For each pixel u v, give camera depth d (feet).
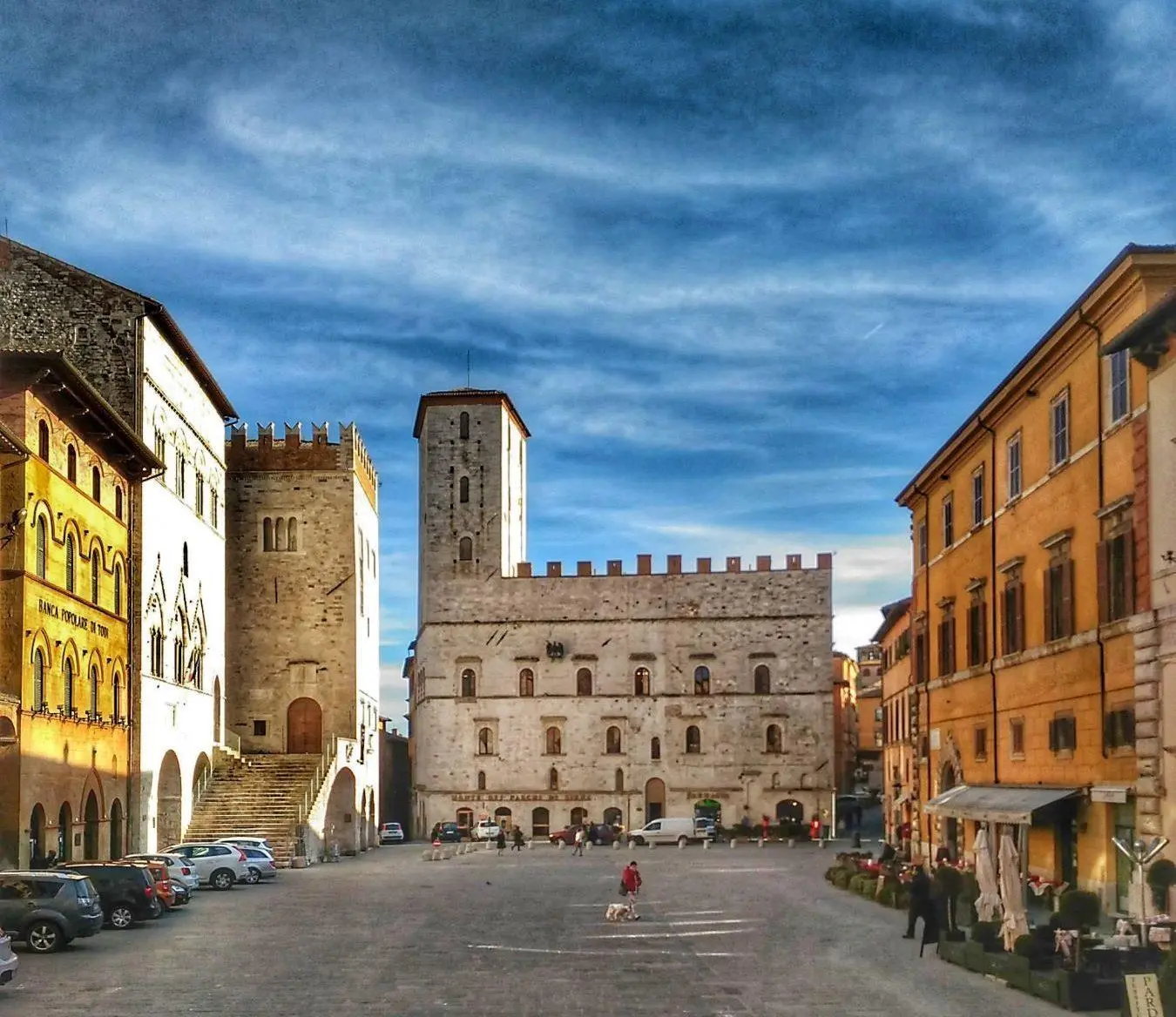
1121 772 122.31
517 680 387.75
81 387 172.96
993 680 164.76
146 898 135.54
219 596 273.33
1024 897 116.16
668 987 95.25
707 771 380.78
